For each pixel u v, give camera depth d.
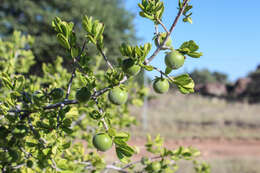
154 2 2.11
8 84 2.32
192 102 28.84
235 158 11.38
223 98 35.25
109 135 1.90
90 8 15.09
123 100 2.02
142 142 12.27
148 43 1.88
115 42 16.23
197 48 1.99
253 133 16.59
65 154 3.21
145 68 1.91
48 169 2.35
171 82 2.10
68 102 2.15
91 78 2.08
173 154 3.25
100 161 3.23
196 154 3.46
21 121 2.25
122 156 1.89
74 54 2.07
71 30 2.06
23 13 16.67
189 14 2.13
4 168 2.41
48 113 2.38
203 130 17.14
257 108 26.38
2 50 4.25
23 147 2.55
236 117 20.86
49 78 4.16
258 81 35.41
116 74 2.00
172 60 1.97
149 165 3.11
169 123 18.66
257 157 11.77
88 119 4.31
